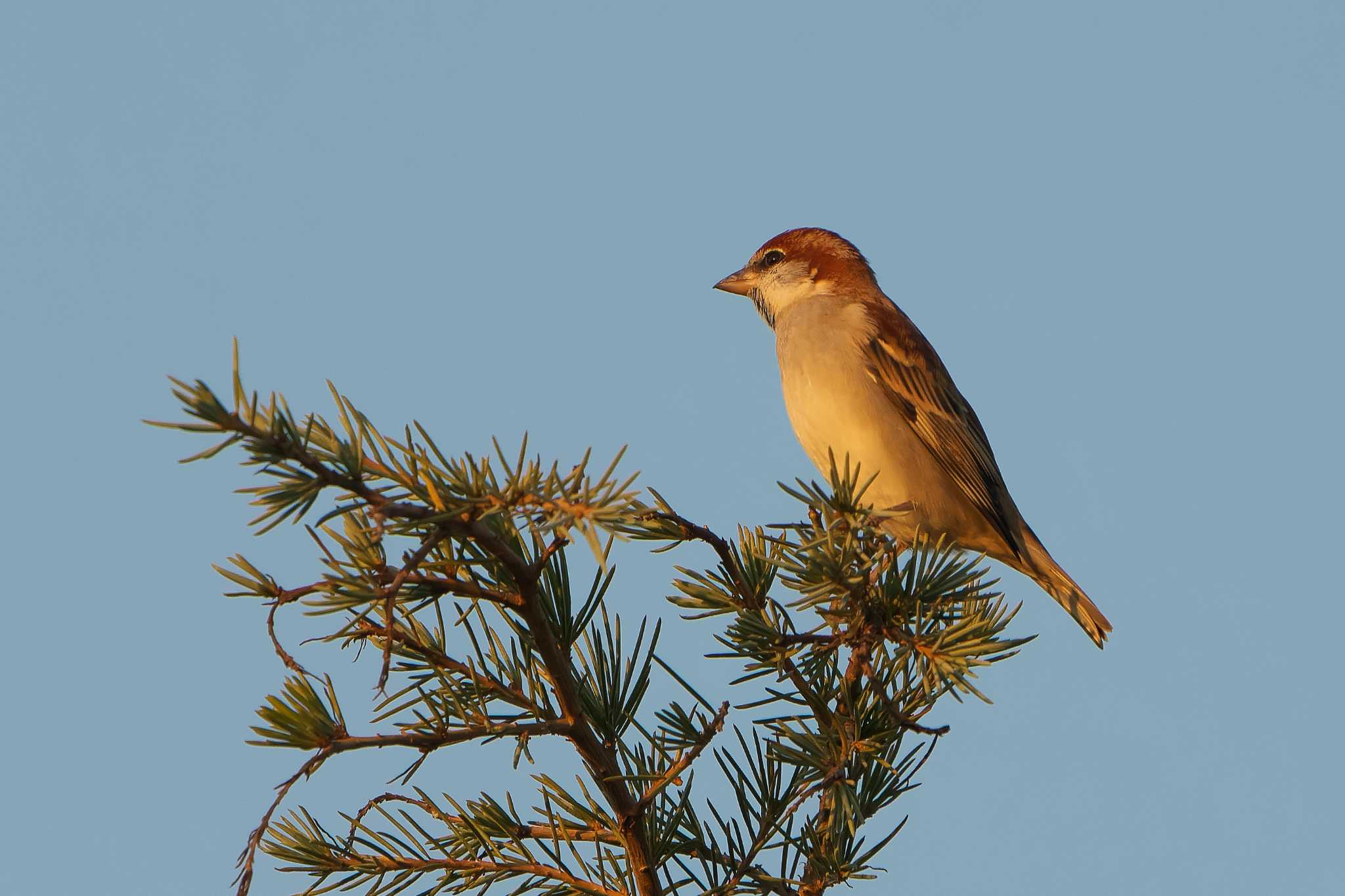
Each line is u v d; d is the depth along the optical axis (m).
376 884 6.89
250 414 5.39
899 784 7.69
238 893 5.49
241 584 6.08
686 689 7.27
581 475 5.83
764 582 7.80
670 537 7.77
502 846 7.06
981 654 7.05
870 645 7.62
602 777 6.79
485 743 6.85
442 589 6.53
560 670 6.71
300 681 6.09
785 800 7.43
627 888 7.11
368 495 5.74
